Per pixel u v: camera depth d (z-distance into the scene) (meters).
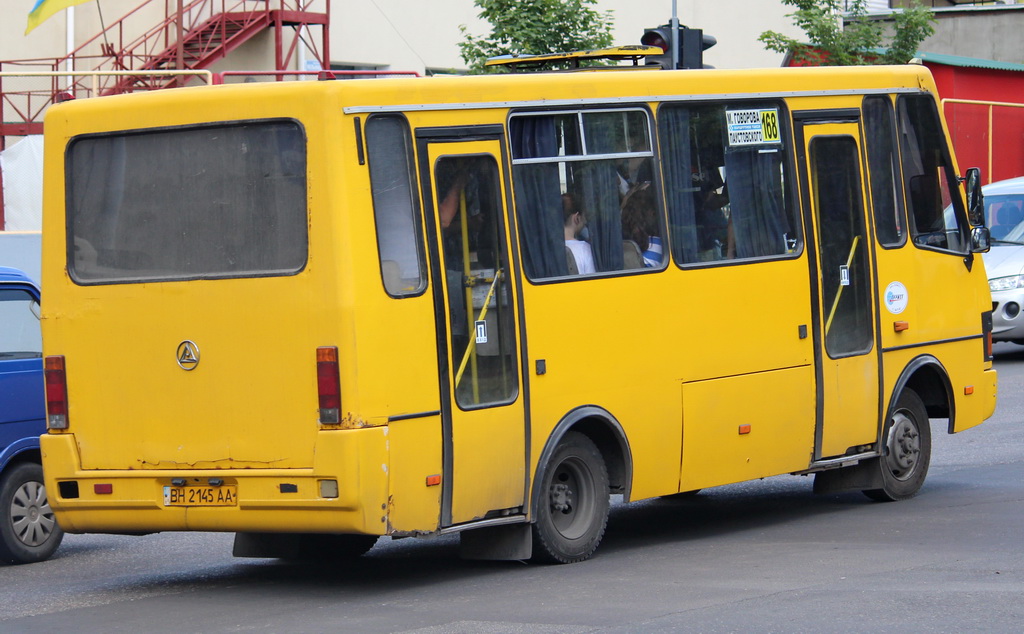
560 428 15.50
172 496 14.59
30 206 31.91
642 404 16.39
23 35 39.25
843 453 18.83
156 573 16.61
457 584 14.90
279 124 14.12
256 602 14.38
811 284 18.39
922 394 20.48
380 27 44.47
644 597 13.72
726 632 12.12
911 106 20.12
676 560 15.83
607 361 16.05
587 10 35.53
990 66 51.66
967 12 67.12
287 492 13.92
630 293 16.33
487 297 14.91
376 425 13.77
